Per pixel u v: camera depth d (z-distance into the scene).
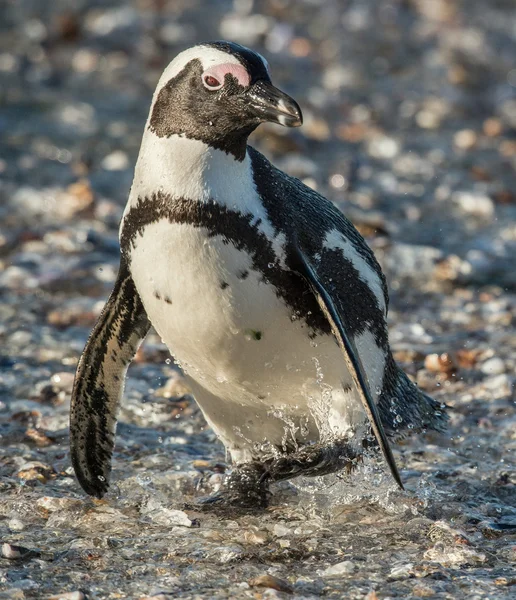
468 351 19.23
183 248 11.82
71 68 41.06
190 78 11.95
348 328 12.96
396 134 35.59
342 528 12.62
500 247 25.81
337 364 12.55
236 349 12.26
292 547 11.98
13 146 32.59
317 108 37.47
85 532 12.41
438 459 15.07
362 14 48.44
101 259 23.77
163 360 19.05
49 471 14.29
